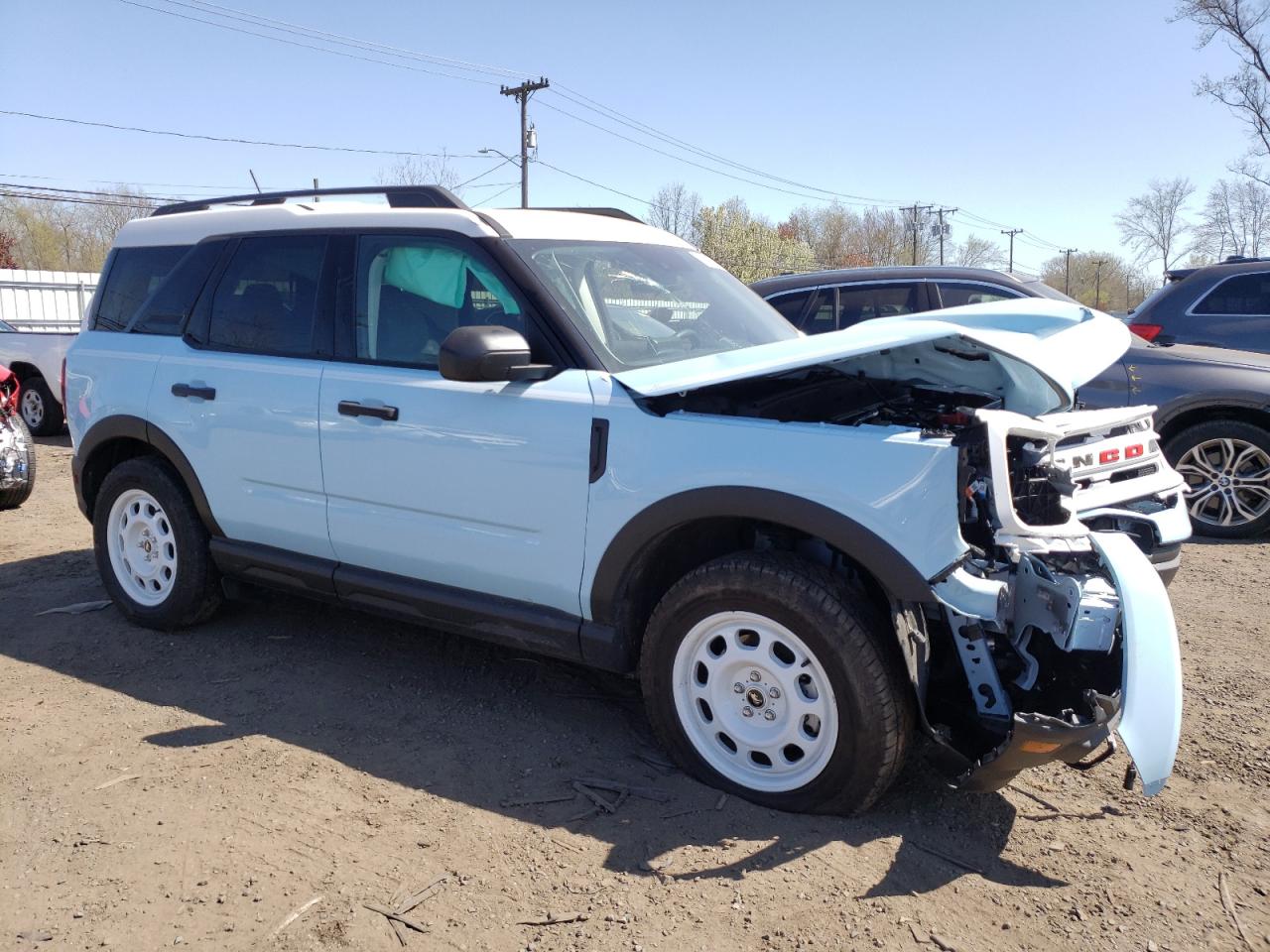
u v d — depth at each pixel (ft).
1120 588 8.61
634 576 10.80
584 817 9.96
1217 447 21.70
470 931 8.20
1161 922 8.39
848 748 9.44
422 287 12.42
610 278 12.58
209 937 8.10
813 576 9.54
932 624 9.93
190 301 14.82
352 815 9.99
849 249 225.97
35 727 11.96
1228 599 17.26
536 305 11.43
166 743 11.59
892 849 9.41
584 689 13.30
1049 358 9.72
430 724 12.20
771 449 9.66
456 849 9.40
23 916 8.34
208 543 14.75
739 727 10.29
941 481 8.92
